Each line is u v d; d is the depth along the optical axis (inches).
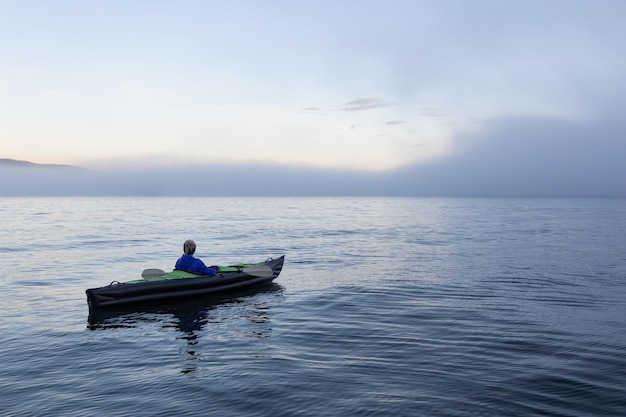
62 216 1920.5
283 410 178.1
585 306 369.7
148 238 991.0
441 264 619.2
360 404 183.3
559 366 229.6
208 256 711.1
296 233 1156.5
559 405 182.2
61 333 300.4
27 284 477.7
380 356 247.1
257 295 426.0
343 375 217.6
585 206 4320.9
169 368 230.8
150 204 4133.9
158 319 339.0
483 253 740.7
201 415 174.2
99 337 291.1
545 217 2069.4
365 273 548.4
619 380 210.5
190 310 367.6
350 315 345.7
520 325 311.1
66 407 182.9
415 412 175.6
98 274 540.7
